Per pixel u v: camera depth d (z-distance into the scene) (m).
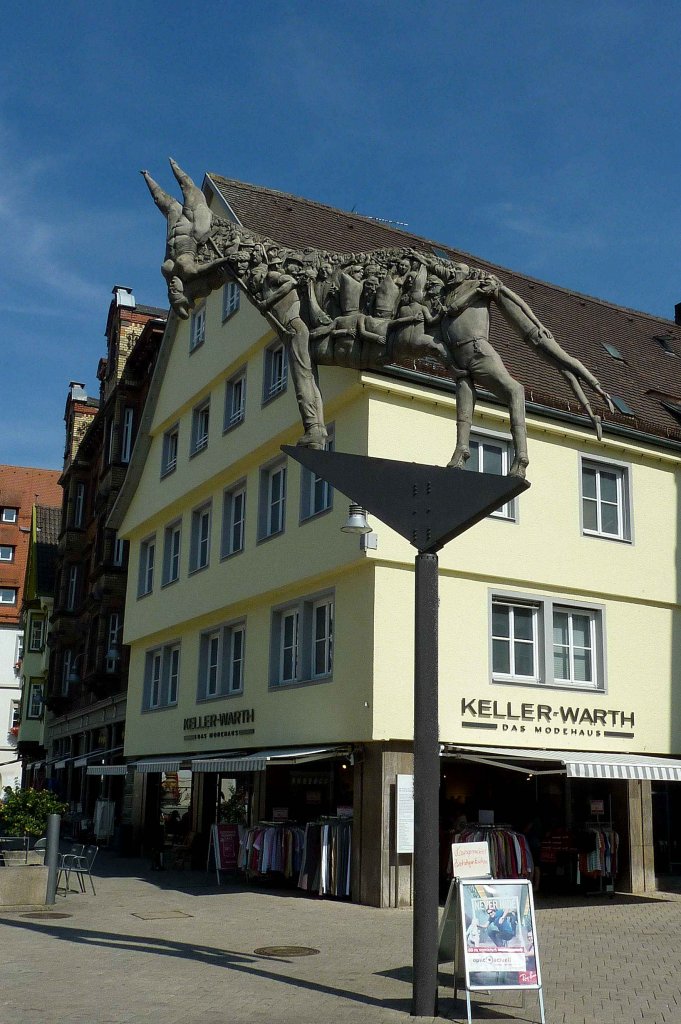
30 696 58.38
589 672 20.22
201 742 23.95
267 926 14.28
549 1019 8.68
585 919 15.44
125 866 24.67
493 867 17.16
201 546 25.67
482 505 9.41
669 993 9.77
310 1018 8.55
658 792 21.62
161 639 27.22
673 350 29.67
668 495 21.97
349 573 18.70
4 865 16.58
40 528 60.75
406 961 11.45
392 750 17.38
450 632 18.45
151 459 29.00
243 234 12.80
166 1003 9.07
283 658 21.05
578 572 20.14
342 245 25.20
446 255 27.95
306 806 19.80
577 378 11.36
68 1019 8.43
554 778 20.55
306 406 11.93
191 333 27.20
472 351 11.04
